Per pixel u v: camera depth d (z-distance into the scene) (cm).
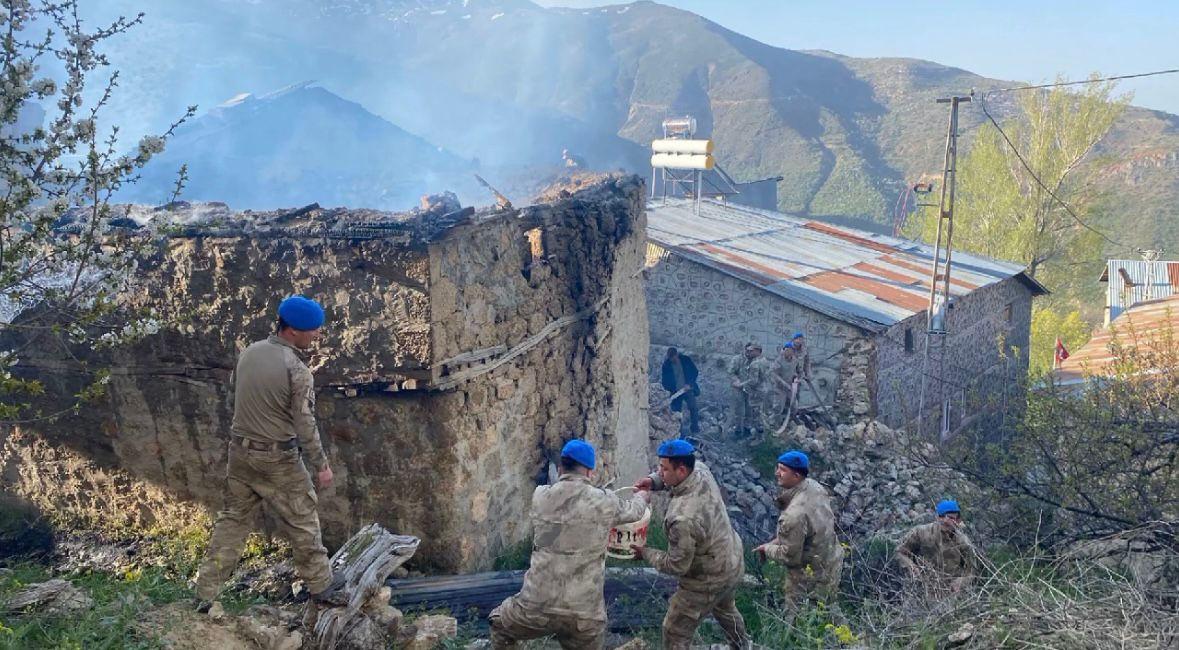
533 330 880
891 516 1281
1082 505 862
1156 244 7588
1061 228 3688
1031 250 3681
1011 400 1088
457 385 737
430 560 750
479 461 782
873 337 1681
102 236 596
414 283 691
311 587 496
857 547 843
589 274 1000
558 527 475
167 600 546
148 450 788
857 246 2408
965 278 2211
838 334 1714
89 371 722
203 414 761
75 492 825
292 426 460
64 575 758
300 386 450
